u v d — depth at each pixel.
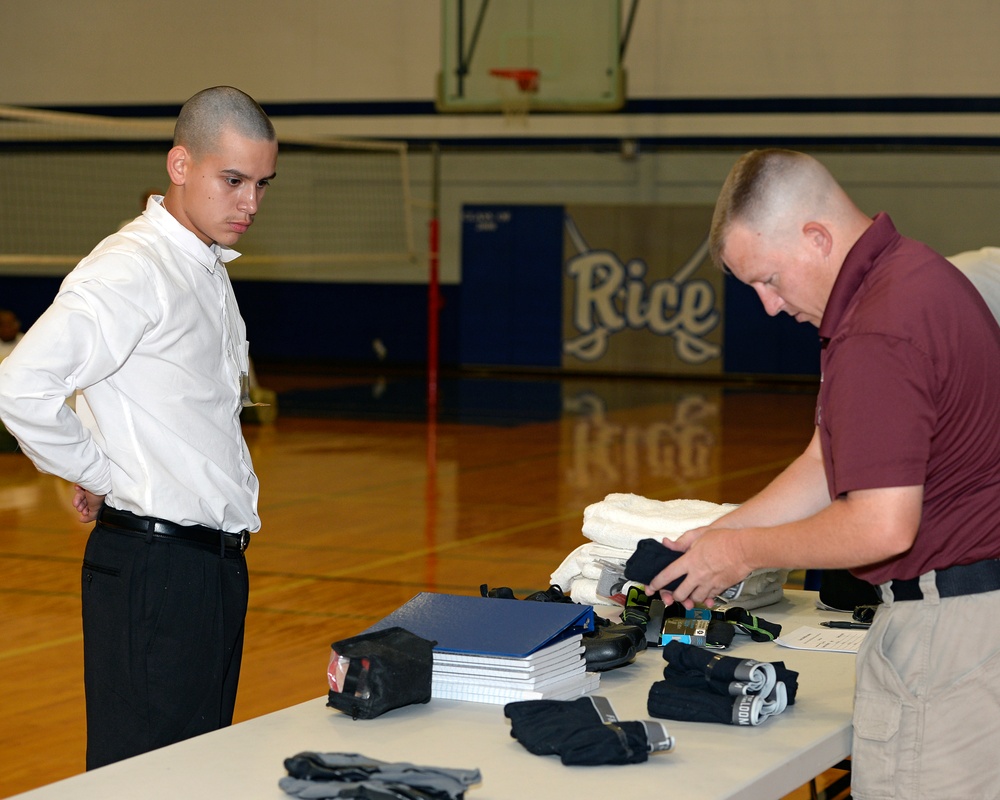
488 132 16.53
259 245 17.48
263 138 2.33
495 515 7.24
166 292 2.31
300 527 6.89
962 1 14.59
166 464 2.33
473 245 16.80
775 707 1.93
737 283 15.74
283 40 17.02
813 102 15.26
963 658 1.84
